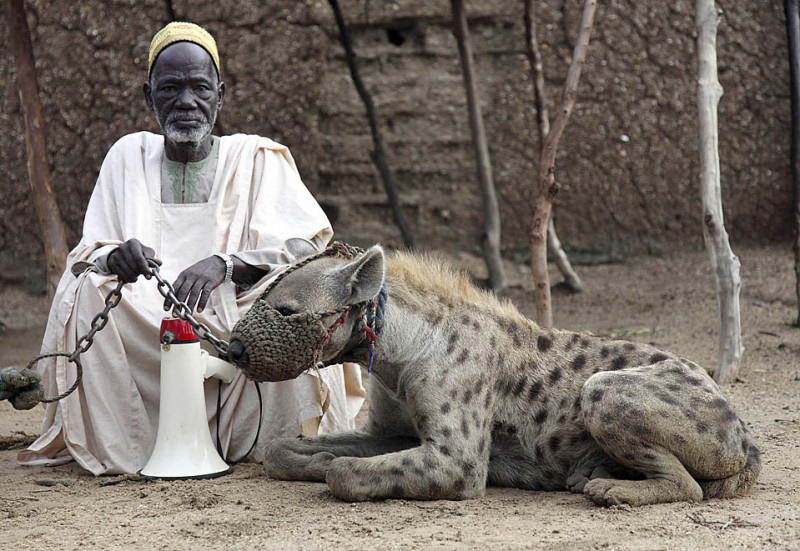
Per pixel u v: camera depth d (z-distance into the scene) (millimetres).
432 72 12969
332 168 12883
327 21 12711
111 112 12336
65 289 5410
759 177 12625
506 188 12758
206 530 4168
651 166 12672
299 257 5047
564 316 10367
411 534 4043
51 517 4445
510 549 3822
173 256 5680
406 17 12859
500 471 4867
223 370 5387
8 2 8734
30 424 6637
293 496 4680
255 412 5477
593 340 4953
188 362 5137
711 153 7531
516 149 12727
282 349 4391
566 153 12672
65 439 5293
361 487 4500
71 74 12273
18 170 12281
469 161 12891
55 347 5352
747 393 7125
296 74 12625
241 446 5508
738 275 7586
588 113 12617
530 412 4777
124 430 5305
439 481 4531
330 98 12844
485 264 12484
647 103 12617
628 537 3969
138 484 5008
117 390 5305
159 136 6031
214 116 5801
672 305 10695
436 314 4770
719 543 3895
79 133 12328
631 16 12523
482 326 4824
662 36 12555
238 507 4516
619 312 10484
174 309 4895
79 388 5309
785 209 12648
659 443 4438
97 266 5168
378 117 12906
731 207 12680
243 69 12531
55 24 12227
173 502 4629
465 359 4699
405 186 12938
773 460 5301
